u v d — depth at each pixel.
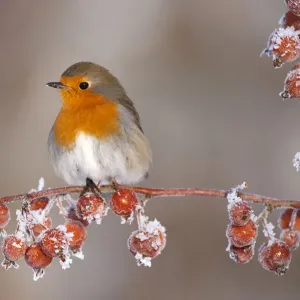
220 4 15.17
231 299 11.96
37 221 5.61
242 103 14.55
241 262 5.54
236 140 14.18
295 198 13.59
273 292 11.90
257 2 15.23
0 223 5.56
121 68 15.13
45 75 14.33
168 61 15.05
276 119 14.41
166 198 12.84
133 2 15.83
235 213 5.36
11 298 12.02
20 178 13.21
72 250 5.73
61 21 15.17
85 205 5.76
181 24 15.16
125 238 12.77
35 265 5.50
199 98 14.65
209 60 14.90
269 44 5.12
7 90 13.98
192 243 12.51
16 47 14.44
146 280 12.30
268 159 14.00
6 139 13.48
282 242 5.49
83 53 15.07
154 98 14.74
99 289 12.28
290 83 5.05
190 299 12.05
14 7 14.77
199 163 13.94
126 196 5.72
